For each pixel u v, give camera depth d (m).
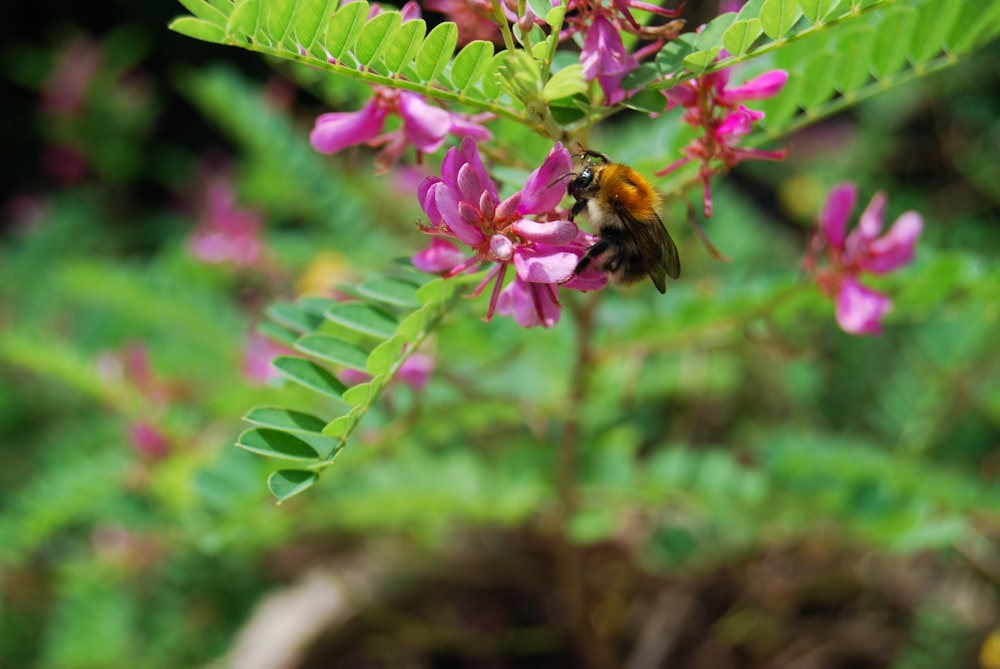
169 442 0.29
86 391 0.30
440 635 0.33
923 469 0.29
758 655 0.33
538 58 0.21
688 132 0.24
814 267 0.25
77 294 0.36
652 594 0.33
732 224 0.35
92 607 0.32
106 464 0.30
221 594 0.33
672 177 0.24
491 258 0.21
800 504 0.28
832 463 0.28
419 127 0.22
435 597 0.34
